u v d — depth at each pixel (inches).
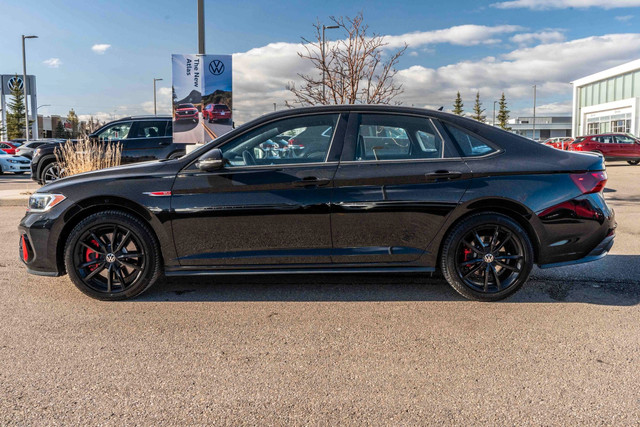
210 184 151.3
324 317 143.6
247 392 100.4
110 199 152.0
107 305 153.7
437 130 155.9
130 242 161.2
